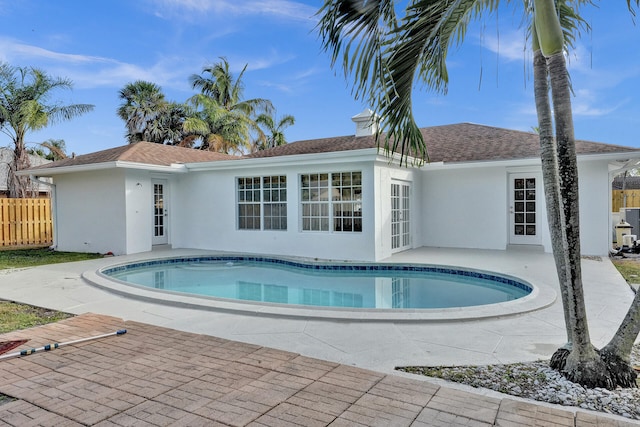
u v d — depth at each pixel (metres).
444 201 13.91
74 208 13.97
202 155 16.44
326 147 14.05
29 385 3.55
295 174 12.15
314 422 2.90
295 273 10.90
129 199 12.81
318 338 4.87
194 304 6.36
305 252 12.06
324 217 11.82
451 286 9.22
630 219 14.30
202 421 2.93
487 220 13.29
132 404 3.19
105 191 13.14
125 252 12.73
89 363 4.05
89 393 3.39
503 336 4.88
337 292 8.80
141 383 3.57
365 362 4.13
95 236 13.45
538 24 3.51
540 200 12.62
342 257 11.47
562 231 3.62
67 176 14.10
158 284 9.65
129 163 12.09
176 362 4.06
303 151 14.21
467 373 3.83
